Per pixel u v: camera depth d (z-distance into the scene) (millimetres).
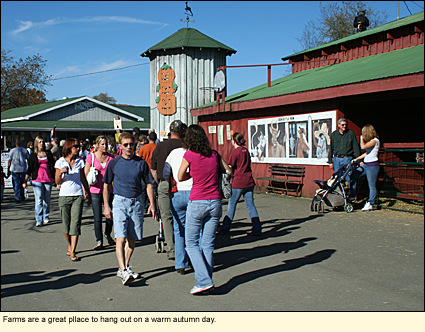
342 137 9539
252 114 13844
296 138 11906
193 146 4625
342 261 5797
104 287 4980
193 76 19219
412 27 12547
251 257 6109
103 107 34031
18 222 9234
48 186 8844
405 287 4805
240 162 7367
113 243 7090
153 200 5328
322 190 9422
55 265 5922
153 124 20141
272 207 10352
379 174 9812
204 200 4609
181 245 5395
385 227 7719
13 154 12438
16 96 50906
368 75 9562
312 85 11164
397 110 11617
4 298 4656
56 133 30391
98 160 6656
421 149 8680
